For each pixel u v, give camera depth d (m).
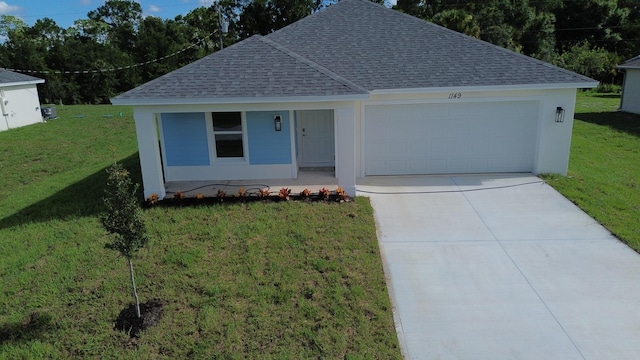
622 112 24.55
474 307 6.42
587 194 10.72
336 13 14.71
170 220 9.51
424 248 8.25
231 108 10.28
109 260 7.84
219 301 6.47
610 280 7.02
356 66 12.46
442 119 12.25
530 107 12.06
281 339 5.65
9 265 7.86
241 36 48.91
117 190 5.84
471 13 45.56
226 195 10.70
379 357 5.35
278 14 46.41
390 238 8.69
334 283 6.88
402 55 12.82
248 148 11.91
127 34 55.75
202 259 7.75
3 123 23.42
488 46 12.90
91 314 6.29
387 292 6.79
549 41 45.34
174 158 12.01
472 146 12.47
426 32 13.67
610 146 16.55
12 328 6.05
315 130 12.92
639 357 5.33
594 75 39.41
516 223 9.23
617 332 5.79
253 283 6.93
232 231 8.84
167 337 5.75
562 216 9.52
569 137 12.02
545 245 8.25
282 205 10.16
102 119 26.98
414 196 10.93
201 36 53.94
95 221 9.81
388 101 11.98
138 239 6.00
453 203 10.41
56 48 46.25
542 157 12.27
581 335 5.75
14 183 14.77
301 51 13.17
